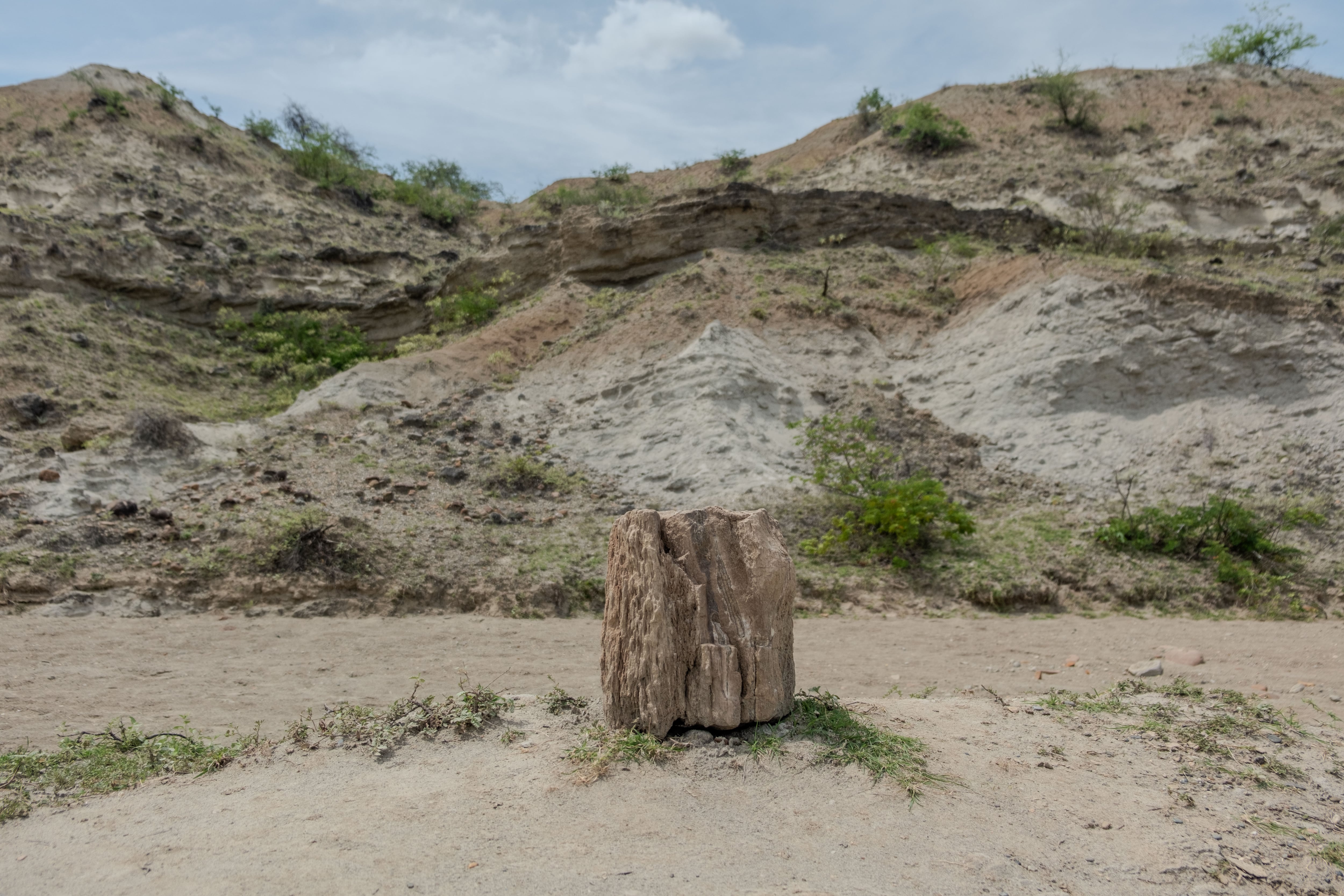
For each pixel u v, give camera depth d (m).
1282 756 5.12
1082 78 37.16
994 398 16.61
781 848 3.70
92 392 17.81
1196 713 5.98
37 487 12.14
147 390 19.27
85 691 6.67
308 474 13.73
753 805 4.14
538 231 25.83
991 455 15.45
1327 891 3.52
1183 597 11.23
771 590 5.06
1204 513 12.40
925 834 3.86
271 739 5.42
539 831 3.82
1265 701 6.58
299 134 38.72
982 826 3.97
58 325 20.22
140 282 23.62
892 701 6.23
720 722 4.85
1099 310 17.14
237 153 33.34
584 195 37.44
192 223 27.02
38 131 29.94
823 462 14.52
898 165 31.45
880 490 12.97
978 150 31.36
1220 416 15.15
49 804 4.28
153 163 29.59
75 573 9.98
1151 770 4.80
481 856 3.57
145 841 3.77
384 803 4.15
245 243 27.16
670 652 4.86
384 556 11.12
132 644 8.24
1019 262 19.94
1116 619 10.57
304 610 10.00
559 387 18.59
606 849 3.66
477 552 11.68
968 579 11.37
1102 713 5.96
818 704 5.44
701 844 3.72
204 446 14.72
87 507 11.94
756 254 23.23
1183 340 16.14
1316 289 17.41
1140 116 32.53
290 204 31.31
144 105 33.69
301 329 24.34
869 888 3.36
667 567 5.04
